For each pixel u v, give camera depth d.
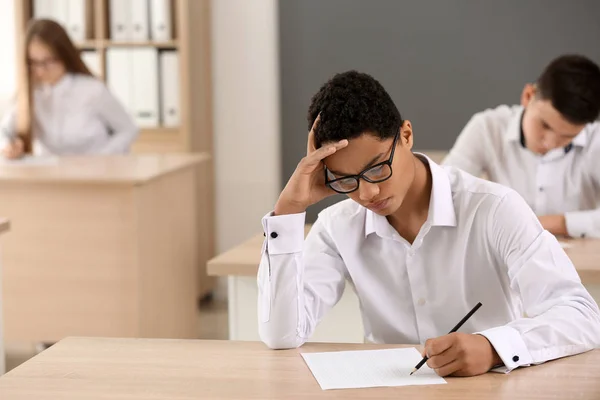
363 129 1.49
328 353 1.61
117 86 4.83
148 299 3.48
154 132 4.83
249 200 5.20
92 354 1.60
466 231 1.71
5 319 3.48
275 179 5.16
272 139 5.13
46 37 4.11
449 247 1.74
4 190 3.41
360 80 1.53
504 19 4.79
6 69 5.43
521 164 2.84
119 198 3.34
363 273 1.81
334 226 1.81
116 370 1.51
